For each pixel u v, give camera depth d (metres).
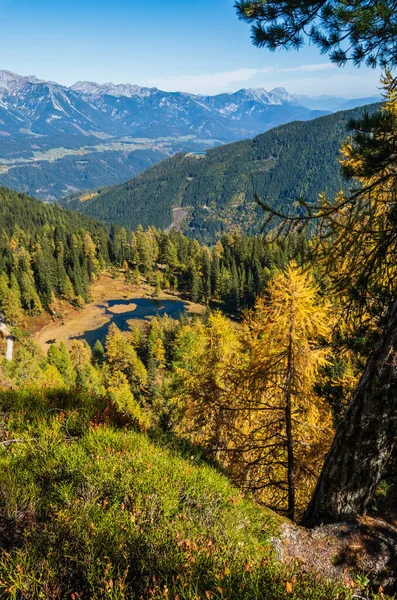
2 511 3.09
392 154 3.89
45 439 4.46
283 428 8.39
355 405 4.25
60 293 106.75
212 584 2.57
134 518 3.21
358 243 4.64
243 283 103.31
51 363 57.94
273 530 4.09
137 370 60.50
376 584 3.63
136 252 138.75
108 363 69.88
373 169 4.08
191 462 4.84
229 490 4.43
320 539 4.05
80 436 4.86
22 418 5.13
